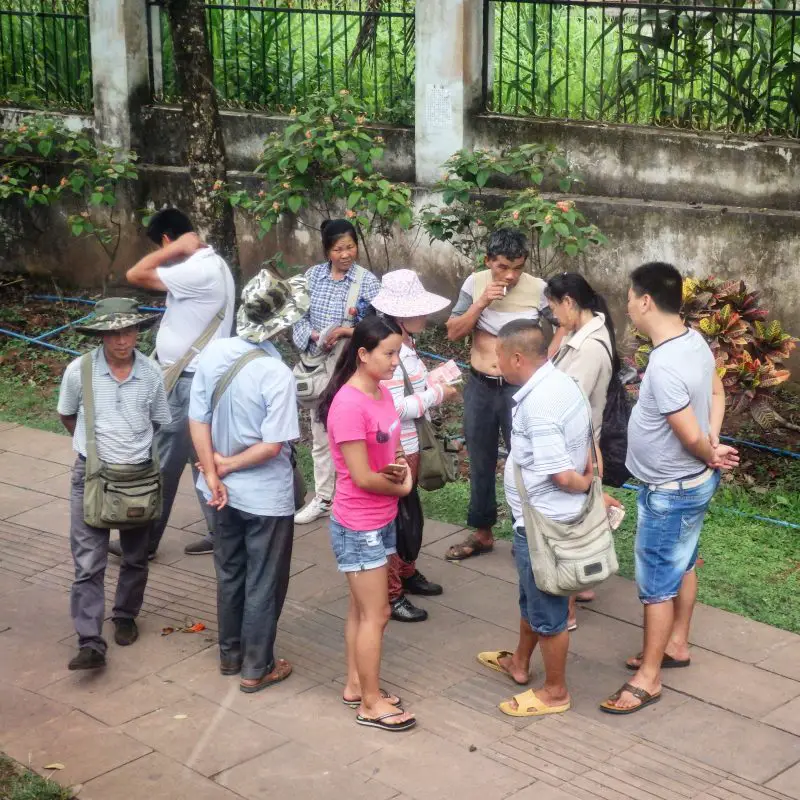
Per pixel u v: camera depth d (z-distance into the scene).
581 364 5.10
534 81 9.02
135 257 10.46
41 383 8.96
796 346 7.92
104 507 4.96
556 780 4.27
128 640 5.33
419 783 4.27
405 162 9.30
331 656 5.23
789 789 4.20
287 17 10.15
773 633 5.30
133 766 4.41
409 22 9.56
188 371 5.93
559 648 4.61
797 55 8.44
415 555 5.16
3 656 5.25
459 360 8.76
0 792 4.24
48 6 11.03
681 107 8.57
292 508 4.88
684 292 7.07
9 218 10.84
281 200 8.84
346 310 6.23
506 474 4.60
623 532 6.37
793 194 7.87
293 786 4.27
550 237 7.72
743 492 6.70
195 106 8.38
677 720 4.64
